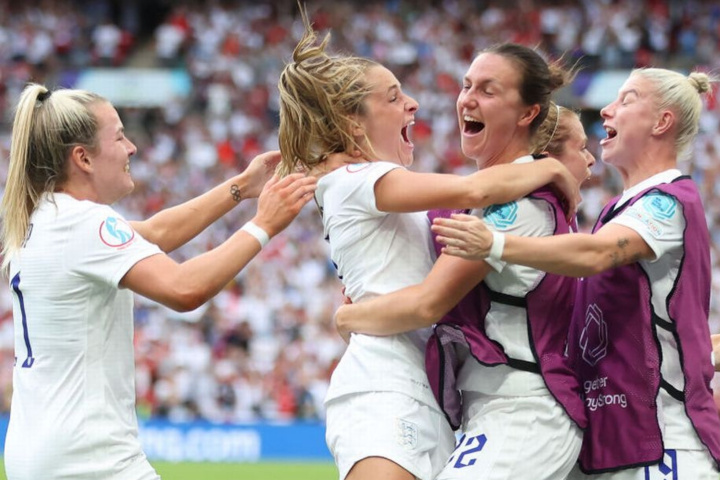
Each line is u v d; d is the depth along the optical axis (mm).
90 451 5453
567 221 5656
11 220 5668
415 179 5422
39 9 34969
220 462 17891
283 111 5871
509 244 5094
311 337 21469
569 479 5957
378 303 5535
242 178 6691
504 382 5512
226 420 19078
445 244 5129
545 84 5656
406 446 5434
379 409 5508
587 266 5289
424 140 29438
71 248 5453
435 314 5383
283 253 23875
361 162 5816
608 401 5734
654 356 5645
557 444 5488
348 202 5645
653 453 5578
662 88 5938
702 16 33312
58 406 5469
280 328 21672
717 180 26297
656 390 5609
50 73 33219
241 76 32500
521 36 33656
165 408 20125
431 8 34844
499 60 5617
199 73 32781
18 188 5668
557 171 5531
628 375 5688
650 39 32906
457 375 5715
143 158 29781
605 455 5715
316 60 5828
